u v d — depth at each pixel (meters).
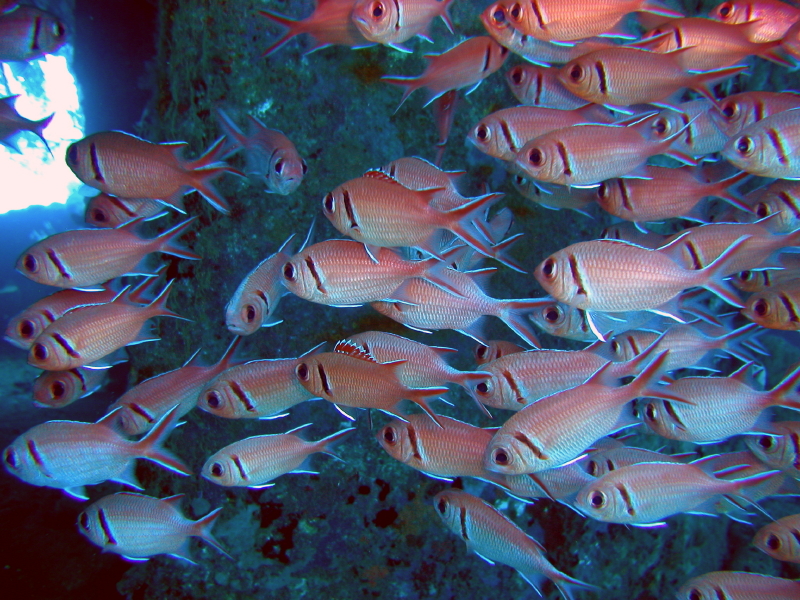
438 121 0.89
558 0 0.71
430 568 0.91
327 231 0.88
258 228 0.87
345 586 0.91
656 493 0.66
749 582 0.72
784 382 0.69
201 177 0.76
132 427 0.75
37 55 0.93
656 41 0.73
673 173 0.74
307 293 0.67
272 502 0.90
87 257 0.75
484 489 0.91
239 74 0.85
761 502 1.19
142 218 0.77
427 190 0.65
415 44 0.89
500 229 0.85
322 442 0.75
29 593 0.95
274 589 0.90
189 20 0.89
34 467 0.70
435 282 0.68
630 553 0.99
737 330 0.77
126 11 1.58
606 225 0.97
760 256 0.72
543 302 0.69
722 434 0.70
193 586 0.92
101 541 0.74
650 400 0.72
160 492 0.96
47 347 0.72
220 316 0.89
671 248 0.65
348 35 0.76
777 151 0.69
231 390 0.72
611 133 0.69
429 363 0.70
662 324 0.77
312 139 0.86
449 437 0.69
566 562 0.94
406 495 0.90
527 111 0.75
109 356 0.82
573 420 0.63
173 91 0.95
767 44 0.73
